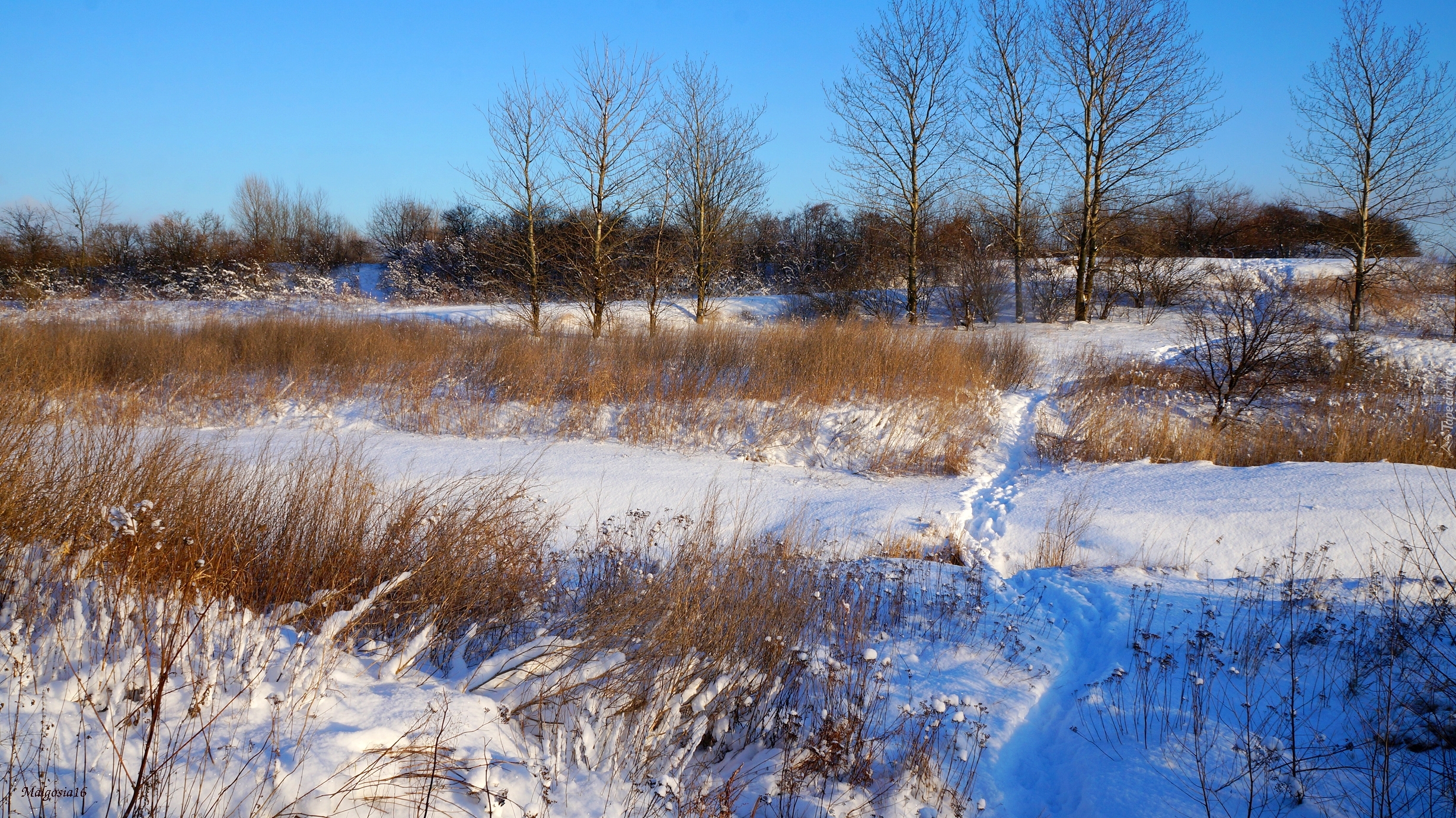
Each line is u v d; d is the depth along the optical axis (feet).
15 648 9.47
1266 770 11.51
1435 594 17.43
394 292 106.52
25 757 8.19
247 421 36.50
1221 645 16.01
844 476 33.50
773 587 16.31
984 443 37.78
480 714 10.61
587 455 33.24
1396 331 72.64
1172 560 23.11
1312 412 42.73
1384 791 10.29
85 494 13.69
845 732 12.03
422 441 34.37
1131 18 77.41
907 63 79.61
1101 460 35.50
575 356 43.96
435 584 14.39
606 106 57.98
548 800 9.29
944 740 12.84
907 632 17.66
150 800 7.93
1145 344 63.36
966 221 92.27
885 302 89.04
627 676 12.41
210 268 106.73
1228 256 131.03
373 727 9.64
